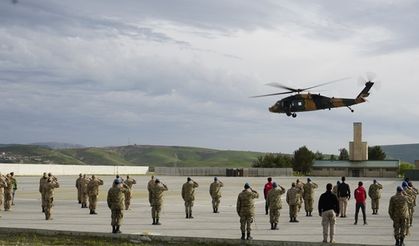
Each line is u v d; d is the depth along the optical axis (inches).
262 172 4662.9
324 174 4982.8
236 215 1081.4
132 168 4655.5
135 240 733.3
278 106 2021.4
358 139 4958.2
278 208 853.8
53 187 978.7
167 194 1804.9
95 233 757.9
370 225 924.0
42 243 697.6
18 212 1123.3
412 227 901.2
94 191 1090.7
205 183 2760.8
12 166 3356.3
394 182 3250.5
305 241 695.1
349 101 2000.5
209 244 705.0
